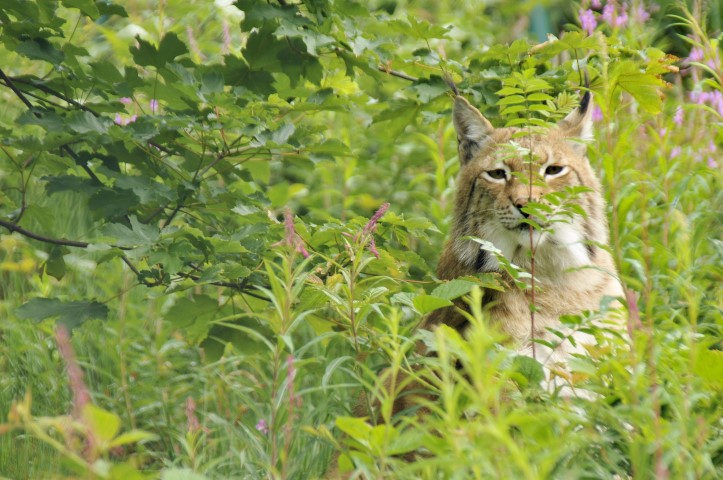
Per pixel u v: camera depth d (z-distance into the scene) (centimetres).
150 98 1184
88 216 1438
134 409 1116
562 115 969
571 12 1833
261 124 1003
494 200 988
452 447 557
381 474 598
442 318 970
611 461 669
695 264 1041
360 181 1647
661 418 690
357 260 810
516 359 738
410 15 1062
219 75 1001
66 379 1122
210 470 873
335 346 1209
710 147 1270
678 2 1271
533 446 609
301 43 1061
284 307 712
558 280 964
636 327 709
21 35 1031
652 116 1188
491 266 986
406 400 909
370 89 1711
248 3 1027
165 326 1229
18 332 1212
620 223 977
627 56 1239
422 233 1064
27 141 1040
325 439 812
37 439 1020
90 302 1023
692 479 618
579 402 705
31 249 1282
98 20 1112
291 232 736
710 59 1152
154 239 958
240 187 1296
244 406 1070
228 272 988
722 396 721
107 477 510
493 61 1155
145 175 1072
